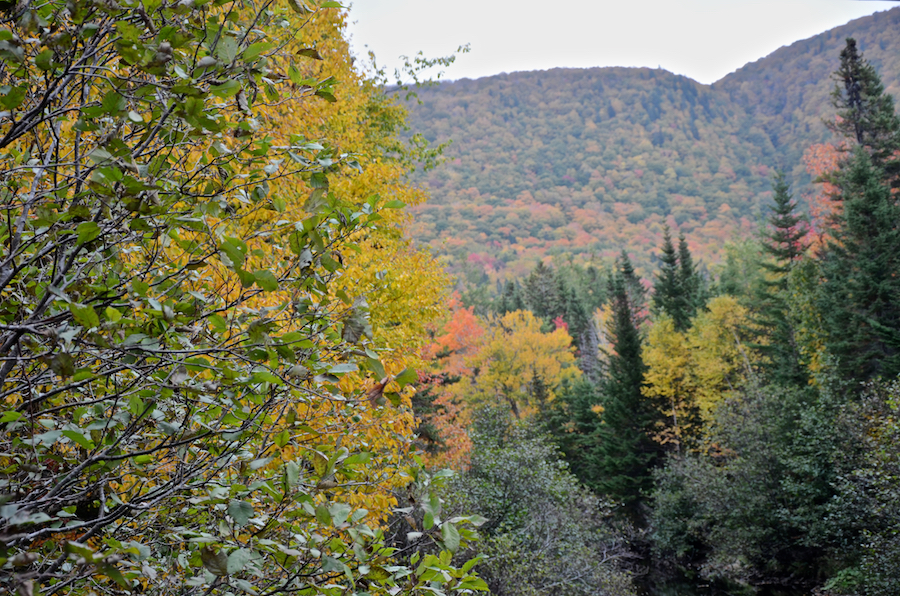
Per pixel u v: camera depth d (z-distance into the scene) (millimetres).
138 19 1698
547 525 13688
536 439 16516
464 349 45625
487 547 11555
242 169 2277
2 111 1648
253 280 1782
